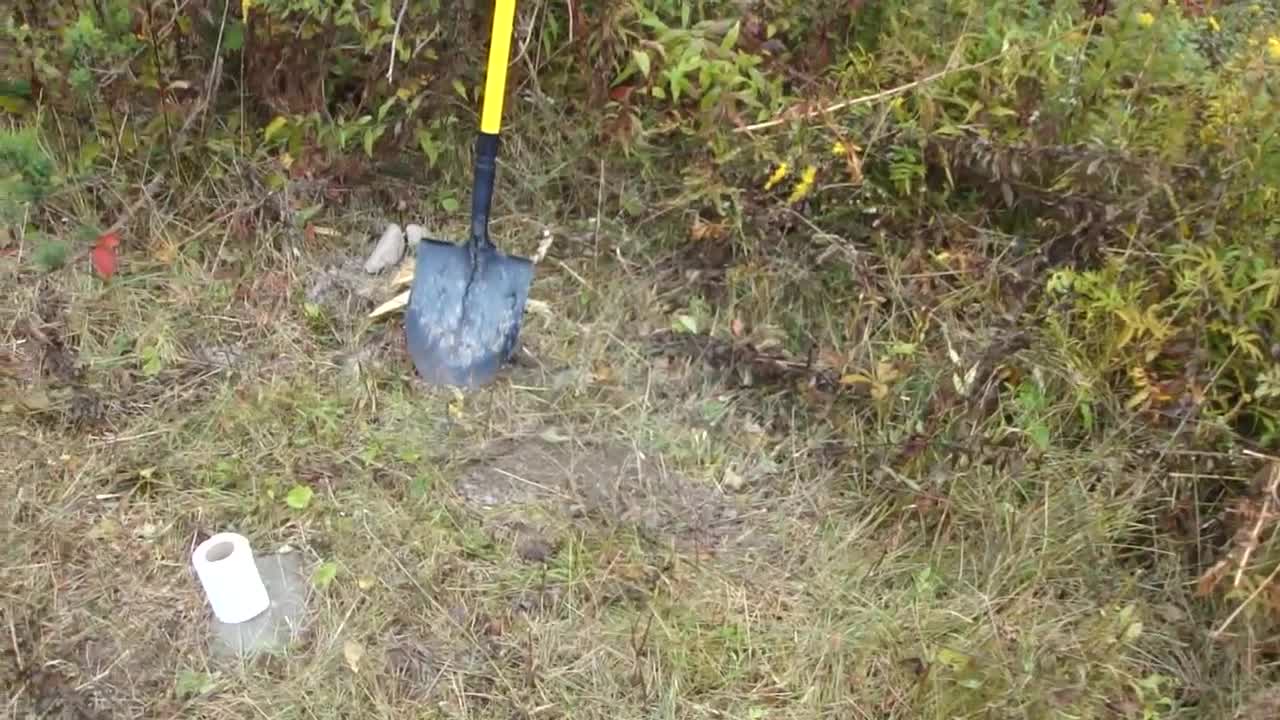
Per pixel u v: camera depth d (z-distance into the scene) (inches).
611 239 124.1
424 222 126.6
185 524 97.2
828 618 96.0
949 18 120.4
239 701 86.1
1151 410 100.0
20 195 116.1
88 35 112.3
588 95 121.5
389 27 115.6
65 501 97.4
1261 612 89.9
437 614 93.1
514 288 112.2
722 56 115.1
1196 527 97.3
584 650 91.8
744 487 106.3
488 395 111.3
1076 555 98.7
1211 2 125.5
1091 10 122.2
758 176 115.1
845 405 109.3
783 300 118.0
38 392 104.0
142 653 88.4
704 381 114.1
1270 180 102.8
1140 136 110.2
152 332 111.1
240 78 123.5
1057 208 109.6
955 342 108.0
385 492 101.1
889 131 113.7
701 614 95.0
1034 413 103.0
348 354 113.0
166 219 119.5
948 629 94.7
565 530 100.0
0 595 90.2
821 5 121.1
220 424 104.7
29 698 83.4
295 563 95.7
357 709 86.7
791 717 89.0
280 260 119.5
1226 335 100.6
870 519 103.1
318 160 123.0
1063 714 87.1
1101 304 101.0
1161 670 93.5
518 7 118.3
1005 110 111.7
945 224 114.5
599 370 113.7
